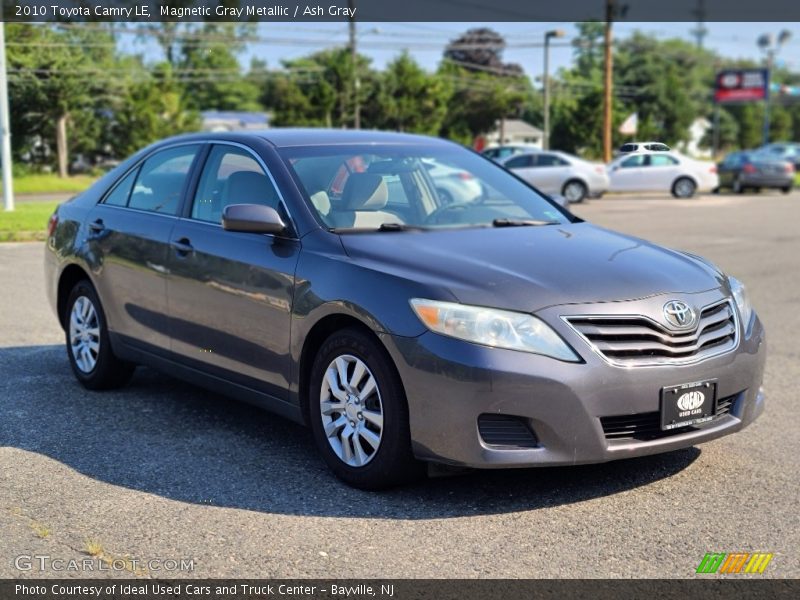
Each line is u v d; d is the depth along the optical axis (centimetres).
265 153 523
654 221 2042
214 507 413
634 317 406
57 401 587
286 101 5112
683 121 6359
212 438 513
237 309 492
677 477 451
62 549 370
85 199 644
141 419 549
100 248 596
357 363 429
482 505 416
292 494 429
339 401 440
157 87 5216
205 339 518
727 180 3431
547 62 4444
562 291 409
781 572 350
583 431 396
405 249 448
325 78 5112
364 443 432
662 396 407
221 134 562
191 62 6244
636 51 7506
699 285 441
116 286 583
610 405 398
